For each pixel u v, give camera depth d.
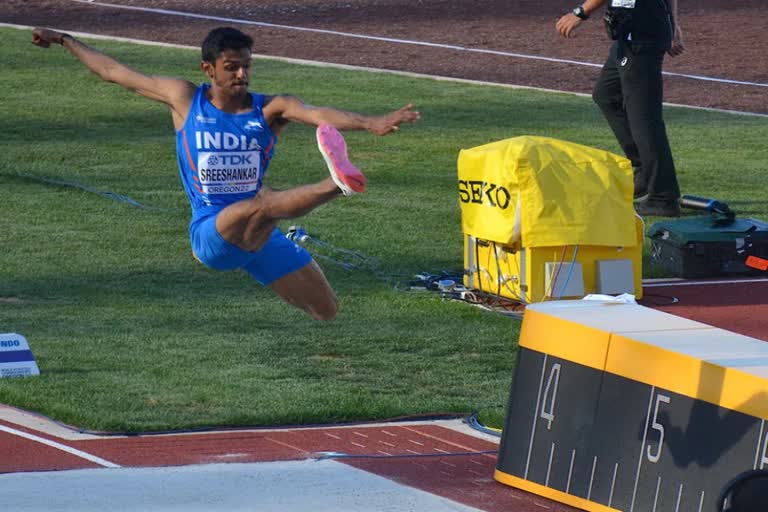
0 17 94.38
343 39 92.81
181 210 53.75
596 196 41.94
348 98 74.62
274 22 97.62
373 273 46.19
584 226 41.56
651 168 53.94
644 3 52.28
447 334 39.78
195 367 35.53
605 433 25.78
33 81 76.25
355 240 50.09
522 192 41.44
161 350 36.97
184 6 101.56
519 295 42.16
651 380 24.95
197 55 84.31
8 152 61.50
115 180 57.84
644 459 25.02
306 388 34.06
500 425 31.97
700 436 23.98
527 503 26.47
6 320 39.22
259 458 28.48
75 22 93.62
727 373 23.53
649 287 46.19
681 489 24.27
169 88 25.53
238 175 25.27
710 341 25.25
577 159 42.19
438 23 99.00
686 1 108.69
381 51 89.31
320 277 27.70
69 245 48.12
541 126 69.94
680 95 80.44
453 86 79.50
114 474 26.77
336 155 22.55
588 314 27.11
